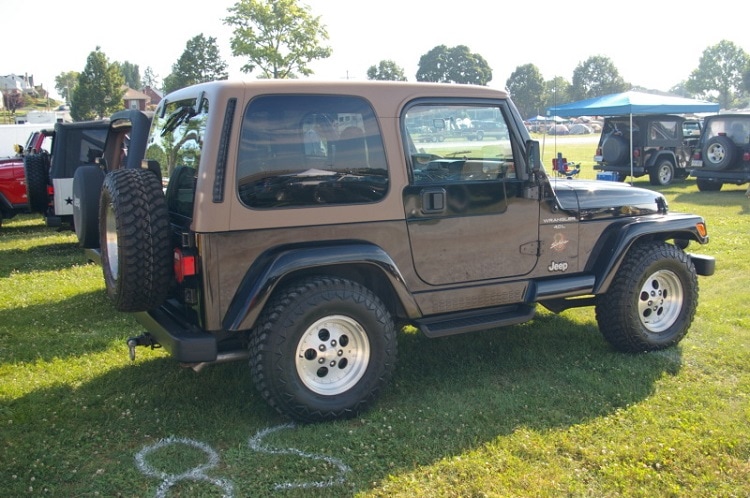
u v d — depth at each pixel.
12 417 4.10
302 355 3.88
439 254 4.31
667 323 5.20
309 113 3.87
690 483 3.33
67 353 5.27
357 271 4.18
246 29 28.55
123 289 3.73
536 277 4.73
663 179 18.25
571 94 73.38
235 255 3.70
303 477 3.43
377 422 4.00
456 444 3.73
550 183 4.80
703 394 4.34
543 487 3.29
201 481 3.40
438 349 5.23
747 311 6.12
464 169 4.38
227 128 3.64
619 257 4.87
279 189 3.79
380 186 4.07
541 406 4.21
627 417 4.04
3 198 12.09
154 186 3.79
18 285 7.62
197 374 4.74
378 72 55.69
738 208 12.86
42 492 3.30
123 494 3.30
